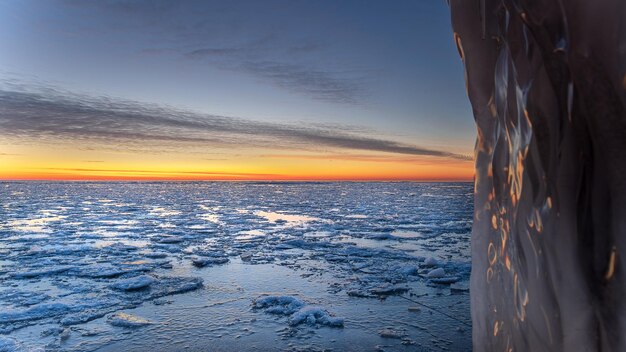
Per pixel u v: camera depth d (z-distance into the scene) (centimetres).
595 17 62
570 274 74
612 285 67
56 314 395
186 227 1223
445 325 357
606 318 68
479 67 104
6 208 2019
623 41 59
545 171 79
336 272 584
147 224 1309
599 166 68
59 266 634
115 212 1811
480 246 114
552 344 80
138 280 516
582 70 65
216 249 805
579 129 70
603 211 68
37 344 321
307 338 329
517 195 92
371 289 484
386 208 2011
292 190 4916
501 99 96
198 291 482
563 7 66
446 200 2750
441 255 722
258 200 2827
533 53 77
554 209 77
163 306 420
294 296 457
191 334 339
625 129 62
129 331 347
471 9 104
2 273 592
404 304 421
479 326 115
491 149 106
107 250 797
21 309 412
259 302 426
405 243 872
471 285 119
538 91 77
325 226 1235
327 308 411
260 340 325
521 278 92
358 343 318
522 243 90
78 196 3300
